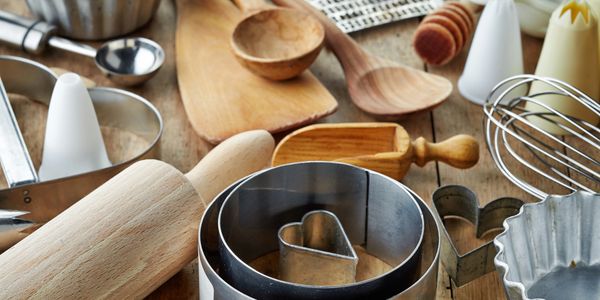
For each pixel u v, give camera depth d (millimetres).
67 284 699
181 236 755
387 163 900
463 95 1078
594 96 1000
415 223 752
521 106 1054
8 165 871
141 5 1148
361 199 797
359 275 811
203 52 1134
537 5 1135
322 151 941
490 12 1021
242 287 680
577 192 768
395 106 1032
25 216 828
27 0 1151
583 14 955
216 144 981
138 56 1123
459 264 782
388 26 1221
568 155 987
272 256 826
